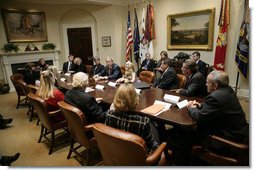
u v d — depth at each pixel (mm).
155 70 4867
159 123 1967
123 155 1253
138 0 6203
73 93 2055
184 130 1910
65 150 2523
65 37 7012
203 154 1649
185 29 5223
